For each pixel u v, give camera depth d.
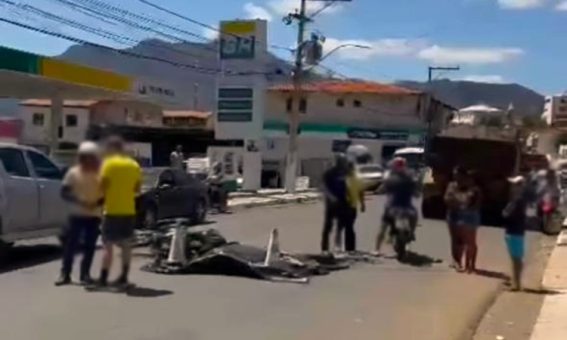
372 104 66.56
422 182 25.19
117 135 11.26
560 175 29.52
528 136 32.50
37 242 16.33
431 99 66.44
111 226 11.12
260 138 39.97
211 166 35.34
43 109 53.94
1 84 29.06
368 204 27.86
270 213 27.33
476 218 14.66
